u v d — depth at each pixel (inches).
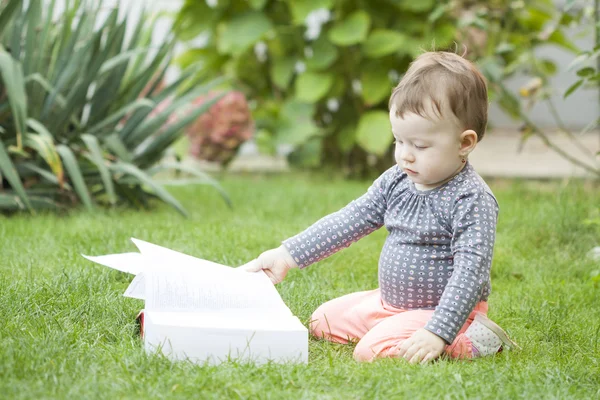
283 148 328.5
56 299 101.4
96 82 186.2
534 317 108.5
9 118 176.9
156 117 195.9
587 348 96.3
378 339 89.8
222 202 206.1
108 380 75.4
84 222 160.2
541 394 76.6
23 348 81.7
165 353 81.3
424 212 93.0
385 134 249.9
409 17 262.5
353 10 263.1
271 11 271.6
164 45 192.7
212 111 265.4
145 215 181.2
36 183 182.9
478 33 232.2
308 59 260.4
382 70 259.3
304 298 110.1
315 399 73.2
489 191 92.4
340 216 100.3
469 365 84.6
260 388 74.2
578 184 201.0
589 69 138.9
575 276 136.9
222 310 87.0
